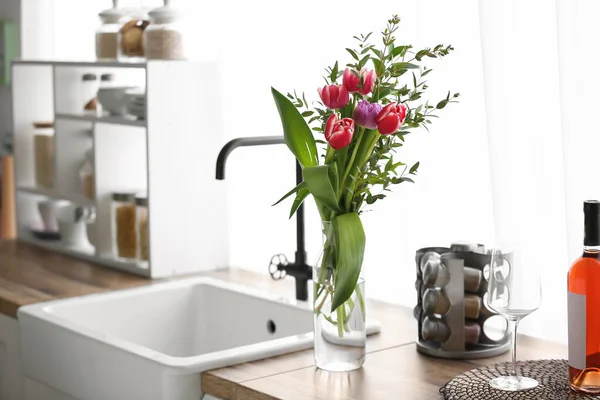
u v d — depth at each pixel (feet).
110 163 9.39
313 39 7.89
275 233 8.63
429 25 6.94
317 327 5.82
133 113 8.89
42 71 10.82
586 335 5.01
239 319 7.80
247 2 8.58
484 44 6.26
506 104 6.22
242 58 8.72
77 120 9.75
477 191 6.79
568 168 5.88
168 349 8.14
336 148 5.36
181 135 8.77
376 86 5.64
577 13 5.78
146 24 9.19
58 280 8.70
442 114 6.94
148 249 8.73
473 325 5.98
